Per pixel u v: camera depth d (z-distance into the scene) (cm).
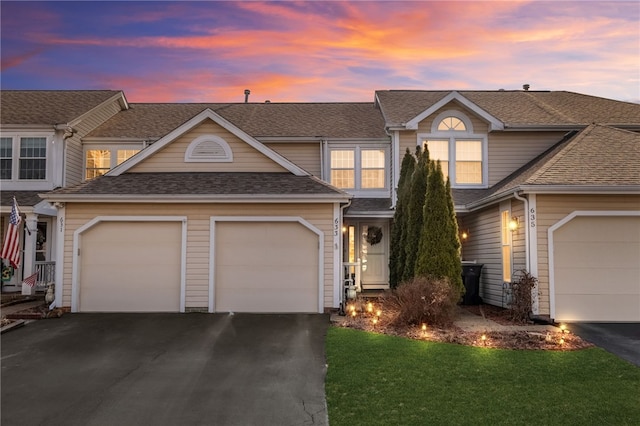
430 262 1120
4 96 1917
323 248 1198
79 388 657
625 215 1095
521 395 608
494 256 1343
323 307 1183
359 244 1688
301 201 1189
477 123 1634
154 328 1008
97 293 1188
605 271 1091
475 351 804
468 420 535
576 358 768
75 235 1191
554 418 541
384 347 830
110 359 791
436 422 530
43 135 1666
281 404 597
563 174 1120
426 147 1270
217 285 1193
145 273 1192
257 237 1205
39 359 793
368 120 1875
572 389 630
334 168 1720
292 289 1192
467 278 1373
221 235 1205
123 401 608
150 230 1203
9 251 1232
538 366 724
